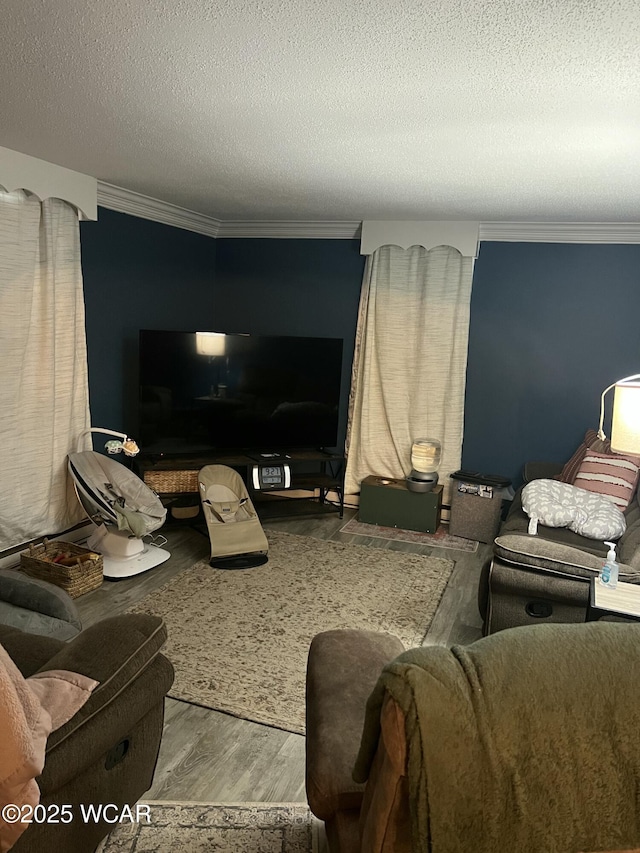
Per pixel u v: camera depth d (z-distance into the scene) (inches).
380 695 40.4
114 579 143.9
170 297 200.8
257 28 68.9
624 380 103.3
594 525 141.0
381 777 41.2
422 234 189.5
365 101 90.2
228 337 186.2
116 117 103.7
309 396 199.0
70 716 57.7
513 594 111.0
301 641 121.5
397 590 147.9
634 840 40.0
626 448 101.0
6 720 48.8
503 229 185.9
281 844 73.8
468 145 109.0
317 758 57.2
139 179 152.8
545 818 38.9
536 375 192.7
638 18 61.7
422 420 199.8
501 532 151.9
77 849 62.9
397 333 198.4
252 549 157.8
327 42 71.6
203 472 174.7
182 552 165.0
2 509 138.6
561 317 187.9
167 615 129.1
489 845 38.7
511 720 38.1
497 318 193.8
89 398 170.4
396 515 193.3
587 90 81.6
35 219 140.1
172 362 179.3
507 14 62.9
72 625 101.3
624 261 179.9
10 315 136.6
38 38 73.8
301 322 216.4
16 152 129.0
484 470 202.1
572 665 39.6
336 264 209.0
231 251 221.8
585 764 38.9
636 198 142.8
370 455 206.2
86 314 166.6
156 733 75.3
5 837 49.3
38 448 147.0
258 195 165.9
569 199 147.9
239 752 90.5
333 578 153.0
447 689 37.9
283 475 191.8
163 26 69.5
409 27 66.8
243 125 104.7
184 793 81.8
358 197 161.0
